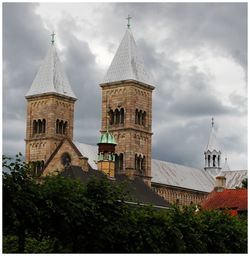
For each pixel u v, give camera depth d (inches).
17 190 2783.0
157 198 6604.3
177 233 3245.6
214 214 3686.0
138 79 7839.6
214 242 3550.7
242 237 3619.6
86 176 5969.5
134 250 3038.9
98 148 7185.0
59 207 2903.5
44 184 2987.2
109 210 3051.2
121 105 7815.0
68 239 2974.9
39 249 3056.1
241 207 5511.8
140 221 3142.2
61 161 7209.6
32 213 2810.0
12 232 2866.6
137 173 7741.1
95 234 2967.5
